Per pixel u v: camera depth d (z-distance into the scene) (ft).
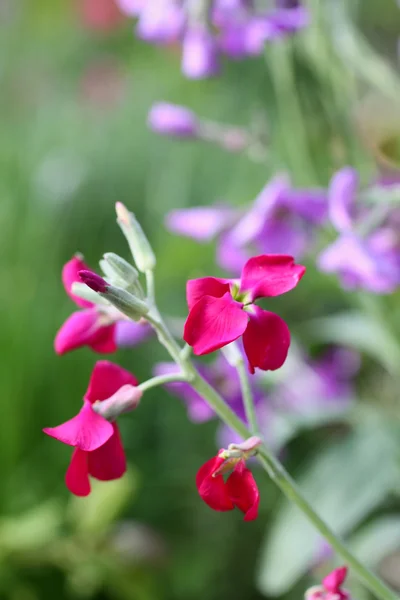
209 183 3.25
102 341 1.40
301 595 2.16
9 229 2.83
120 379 1.37
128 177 3.64
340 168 1.83
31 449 2.40
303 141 1.83
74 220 3.22
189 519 2.45
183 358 1.34
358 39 1.83
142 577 2.15
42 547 2.10
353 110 1.85
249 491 1.31
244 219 1.76
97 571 2.12
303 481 1.81
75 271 1.41
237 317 1.29
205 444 2.53
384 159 1.86
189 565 2.27
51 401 2.44
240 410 1.90
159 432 2.57
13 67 5.12
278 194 1.71
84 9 5.05
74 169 3.31
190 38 1.81
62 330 1.40
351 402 2.03
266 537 2.34
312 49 1.77
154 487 2.47
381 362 2.32
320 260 1.67
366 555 1.78
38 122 4.30
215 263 2.26
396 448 1.78
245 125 3.76
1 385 2.31
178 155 3.31
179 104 4.11
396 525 1.80
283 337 1.30
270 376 1.95
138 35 1.94
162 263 2.15
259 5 1.77
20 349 2.37
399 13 2.77
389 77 1.81
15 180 3.10
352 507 1.76
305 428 2.00
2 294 2.50
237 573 2.32
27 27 5.74
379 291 1.67
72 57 5.40
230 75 3.87
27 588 2.13
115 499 2.13
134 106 4.27
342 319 2.03
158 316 1.35
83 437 1.32
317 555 1.75
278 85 1.89
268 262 1.32
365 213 1.72
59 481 2.37
